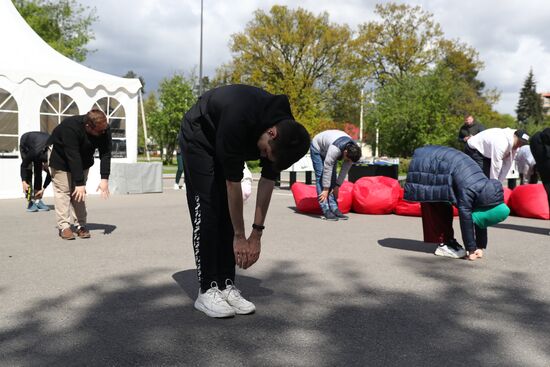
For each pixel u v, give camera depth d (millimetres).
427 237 4930
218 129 2666
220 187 3016
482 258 4789
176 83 33594
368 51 39531
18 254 4793
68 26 30562
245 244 2896
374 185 8398
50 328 2803
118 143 11648
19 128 10203
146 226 6617
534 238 6023
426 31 39625
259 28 37031
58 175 5547
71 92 10805
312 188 8523
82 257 4676
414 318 3016
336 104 39719
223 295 3076
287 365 2328
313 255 4859
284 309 3174
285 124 2523
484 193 4543
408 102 28734
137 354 2445
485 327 2867
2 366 2291
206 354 2449
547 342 2645
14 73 10039
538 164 6590
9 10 12039
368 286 3742
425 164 4730
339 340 2650
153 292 3529
